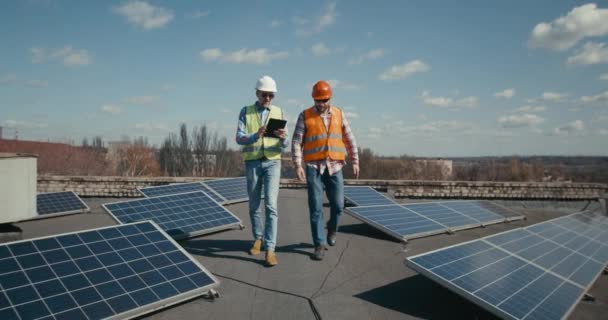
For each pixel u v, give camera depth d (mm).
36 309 2596
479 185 12977
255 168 4594
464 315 3281
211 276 3537
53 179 12234
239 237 5832
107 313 2750
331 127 4711
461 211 7863
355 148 4992
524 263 3949
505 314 2844
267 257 4422
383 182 12930
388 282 4055
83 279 3025
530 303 3084
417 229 6188
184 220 5926
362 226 6973
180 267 3545
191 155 48562
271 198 4516
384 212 6551
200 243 5434
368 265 4613
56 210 7957
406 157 55469
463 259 3695
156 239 3883
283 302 3438
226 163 49594
